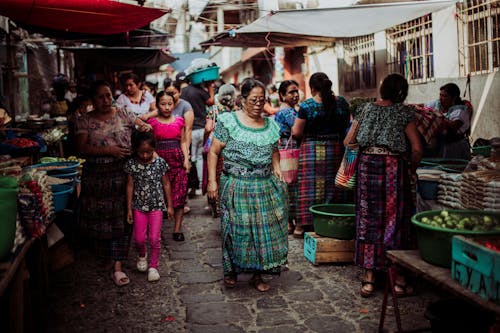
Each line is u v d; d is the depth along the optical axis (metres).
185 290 4.72
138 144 4.86
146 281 4.98
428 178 5.18
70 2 5.71
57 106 11.44
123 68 17.53
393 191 4.31
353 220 5.15
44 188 4.07
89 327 3.96
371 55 11.59
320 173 6.02
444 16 8.80
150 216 5.05
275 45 10.48
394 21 7.71
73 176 5.76
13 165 3.98
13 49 10.74
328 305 4.28
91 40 11.27
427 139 4.97
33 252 4.07
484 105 7.92
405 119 4.28
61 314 4.22
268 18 7.34
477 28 8.20
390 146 4.28
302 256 5.61
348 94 13.02
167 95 6.30
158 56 13.72
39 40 12.52
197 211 8.10
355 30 8.15
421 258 3.32
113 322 4.05
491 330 2.65
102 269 5.36
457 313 3.21
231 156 4.54
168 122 6.32
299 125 5.86
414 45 10.02
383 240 4.32
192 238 6.52
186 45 25.16
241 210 4.51
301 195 6.06
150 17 6.57
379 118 4.31
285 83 6.34
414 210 4.39
